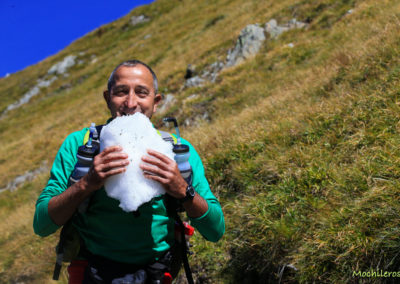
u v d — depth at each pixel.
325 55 8.18
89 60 30.58
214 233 1.62
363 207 2.54
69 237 1.54
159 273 1.48
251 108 6.74
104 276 1.41
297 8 13.31
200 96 10.53
